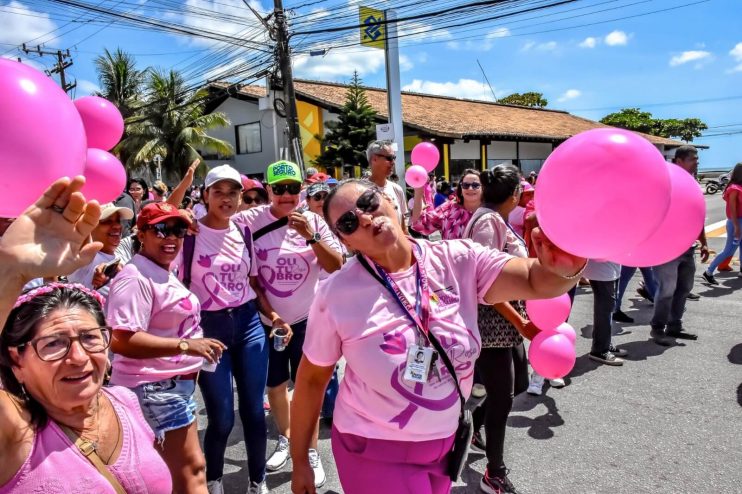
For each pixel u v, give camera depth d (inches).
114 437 58.5
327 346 68.1
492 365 108.2
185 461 89.7
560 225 52.0
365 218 64.4
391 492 64.8
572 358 103.7
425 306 65.6
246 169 1018.1
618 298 232.8
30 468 50.8
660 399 154.1
